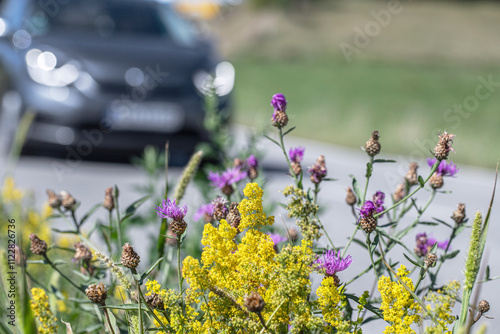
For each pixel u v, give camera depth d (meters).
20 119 8.06
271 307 1.75
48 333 1.75
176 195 2.29
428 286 2.17
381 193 2.13
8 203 3.78
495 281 4.84
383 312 1.79
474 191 9.16
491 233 6.71
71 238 3.68
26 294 1.72
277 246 2.27
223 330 1.73
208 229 1.80
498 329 3.91
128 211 2.39
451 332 1.73
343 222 6.49
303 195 1.87
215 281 1.79
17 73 8.13
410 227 2.28
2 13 8.67
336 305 1.76
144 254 4.09
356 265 4.80
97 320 2.37
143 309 1.76
